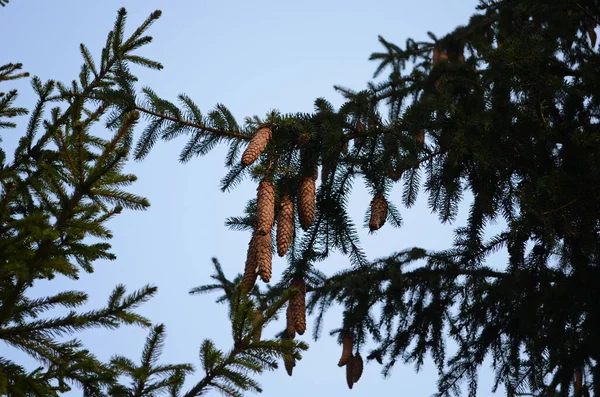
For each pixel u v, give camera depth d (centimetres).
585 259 998
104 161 739
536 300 1043
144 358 706
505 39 972
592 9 1041
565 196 890
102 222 738
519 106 959
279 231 905
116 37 1012
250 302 728
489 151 936
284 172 922
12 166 907
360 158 975
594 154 927
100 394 714
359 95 979
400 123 961
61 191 737
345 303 1112
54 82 959
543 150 948
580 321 1077
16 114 942
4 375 680
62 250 736
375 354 1142
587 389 1095
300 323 952
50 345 722
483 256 1045
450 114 958
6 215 764
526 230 941
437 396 1153
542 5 1015
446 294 1112
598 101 998
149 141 955
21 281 712
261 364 719
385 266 1071
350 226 1002
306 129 938
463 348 1145
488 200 973
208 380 709
